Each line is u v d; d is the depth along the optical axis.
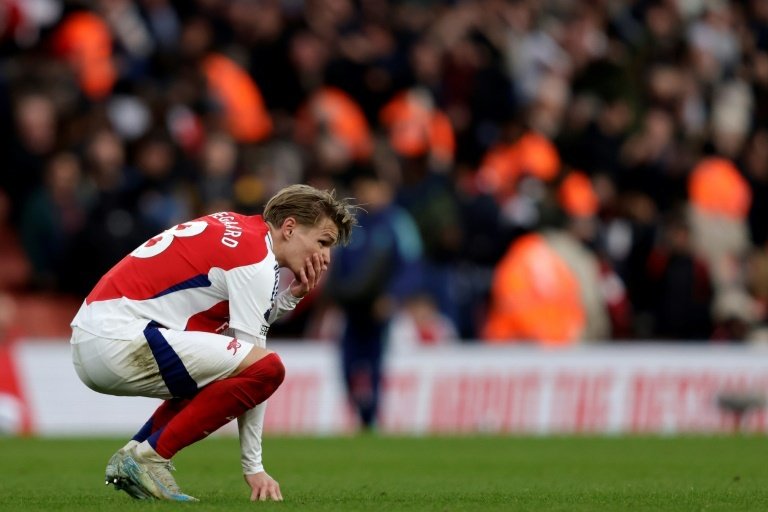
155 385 18.48
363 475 26.86
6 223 48.50
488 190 51.91
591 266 50.28
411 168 51.62
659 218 55.69
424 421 45.75
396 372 45.56
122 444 36.88
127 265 18.84
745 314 52.22
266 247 18.83
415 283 46.84
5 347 43.12
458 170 56.97
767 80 68.94
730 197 57.22
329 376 44.88
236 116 54.91
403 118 56.00
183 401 19.52
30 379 43.16
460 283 50.34
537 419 46.88
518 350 46.97
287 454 33.16
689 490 22.66
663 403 47.88
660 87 63.59
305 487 23.34
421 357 45.88
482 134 61.31
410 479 25.77
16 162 48.44
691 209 56.81
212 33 57.75
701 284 51.72
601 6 67.75
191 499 18.72
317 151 50.12
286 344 44.69
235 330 18.56
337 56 59.22
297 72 57.97
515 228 50.97
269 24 58.12
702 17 70.31
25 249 46.16
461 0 66.56
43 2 53.47
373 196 42.78
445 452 34.19
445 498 20.59
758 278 56.62
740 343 51.88
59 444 36.81
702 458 32.31
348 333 42.97
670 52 67.69
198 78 52.75
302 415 44.47
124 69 53.34
